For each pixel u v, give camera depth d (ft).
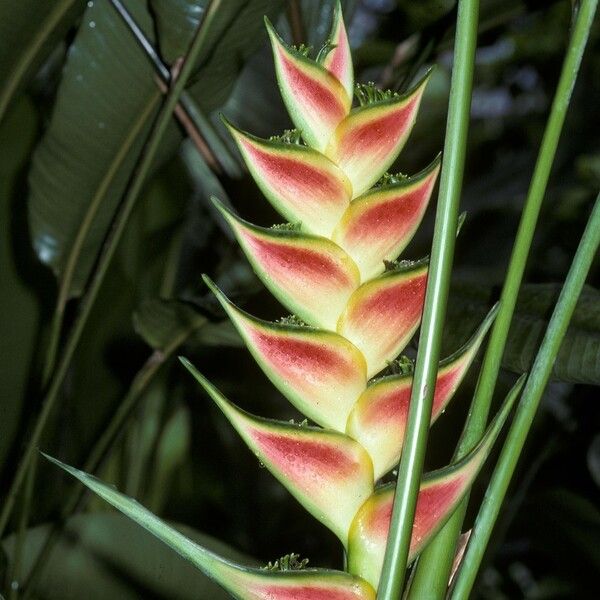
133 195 4.57
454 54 3.16
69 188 5.04
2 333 5.64
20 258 5.62
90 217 5.10
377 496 3.31
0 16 4.61
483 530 3.36
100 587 4.99
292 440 3.29
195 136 5.07
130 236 6.24
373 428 3.32
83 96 4.85
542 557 7.91
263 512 8.35
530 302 4.21
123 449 6.58
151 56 4.68
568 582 6.60
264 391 8.03
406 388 3.32
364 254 3.34
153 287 6.42
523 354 4.05
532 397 3.38
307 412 3.34
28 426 5.43
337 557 7.76
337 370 3.32
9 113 5.30
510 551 7.94
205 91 4.91
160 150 5.14
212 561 3.21
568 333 3.99
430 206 7.69
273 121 6.62
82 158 4.97
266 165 3.32
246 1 4.53
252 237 3.31
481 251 8.11
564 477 6.27
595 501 6.25
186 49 4.64
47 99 5.83
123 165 5.05
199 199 7.31
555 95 3.38
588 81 8.30
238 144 3.32
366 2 10.00
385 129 3.34
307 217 3.34
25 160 5.58
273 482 8.46
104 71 4.82
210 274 7.56
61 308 5.13
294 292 3.33
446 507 3.30
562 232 8.55
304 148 3.31
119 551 4.99
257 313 5.29
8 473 5.83
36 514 6.08
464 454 3.43
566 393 6.89
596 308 4.03
